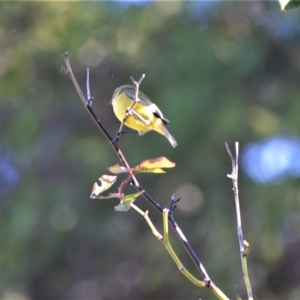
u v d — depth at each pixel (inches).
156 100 652.1
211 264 616.1
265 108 634.2
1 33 746.2
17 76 735.7
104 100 698.8
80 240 683.4
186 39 663.8
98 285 687.1
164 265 649.6
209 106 629.3
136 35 706.8
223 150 631.2
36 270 678.5
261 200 623.8
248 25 678.5
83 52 722.2
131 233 681.0
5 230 673.6
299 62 667.4
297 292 617.9
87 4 727.7
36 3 733.9
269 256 619.5
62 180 674.8
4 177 706.2
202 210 646.5
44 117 710.5
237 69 647.1
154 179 661.3
